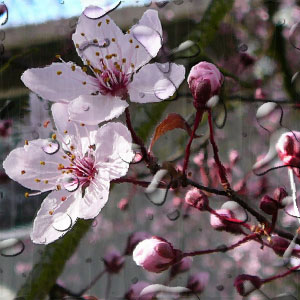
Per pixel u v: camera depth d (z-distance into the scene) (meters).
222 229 0.12
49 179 0.11
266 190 0.14
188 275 0.13
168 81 0.11
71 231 0.14
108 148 0.11
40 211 0.11
